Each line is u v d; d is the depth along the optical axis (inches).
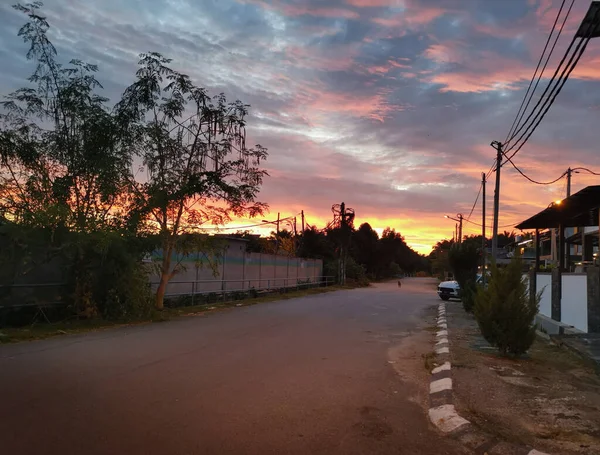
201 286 897.5
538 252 816.9
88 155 565.6
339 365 346.0
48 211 489.1
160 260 698.2
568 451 185.9
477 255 1026.1
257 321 614.9
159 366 321.7
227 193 669.3
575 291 538.9
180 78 639.1
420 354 407.8
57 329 482.3
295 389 270.8
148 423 204.7
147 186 625.9
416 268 5123.0
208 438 189.8
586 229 932.0
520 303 386.3
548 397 265.3
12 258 483.8
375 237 2893.7
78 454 169.6
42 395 242.1
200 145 669.9
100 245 522.0
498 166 800.9
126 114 601.0
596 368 341.4
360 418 223.1
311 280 1710.1
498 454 181.8
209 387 269.1
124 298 573.3
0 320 481.1
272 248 1793.8
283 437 194.2
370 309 857.5
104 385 266.4
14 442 178.7
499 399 258.5
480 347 438.9
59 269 542.0
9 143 515.8
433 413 228.2
